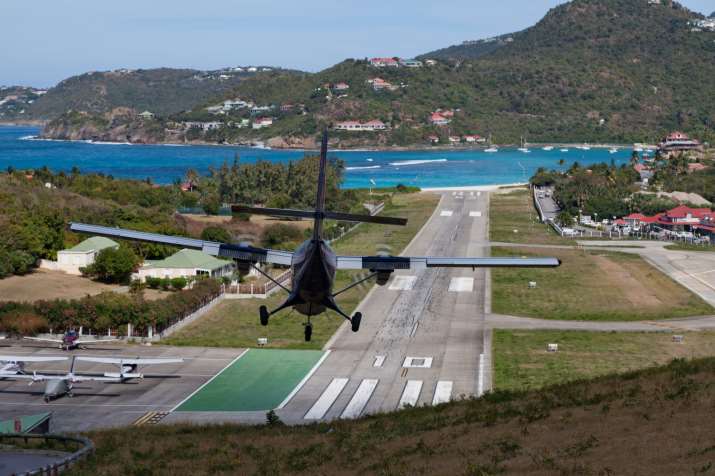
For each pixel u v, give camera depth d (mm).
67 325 114750
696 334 116188
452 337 115688
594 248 192250
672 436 45625
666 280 156375
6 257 145375
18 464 55156
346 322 124125
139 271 151000
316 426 69500
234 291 142125
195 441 63344
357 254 173250
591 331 118562
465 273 159250
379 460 50656
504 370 99250
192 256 153375
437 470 45875
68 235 166000
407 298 138750
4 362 101000
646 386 59375
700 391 54375
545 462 43938
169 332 118062
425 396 89875
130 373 97188
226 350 110250
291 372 100250
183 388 94500
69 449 60656
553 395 63750
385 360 104812
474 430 55781
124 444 62375
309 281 45500
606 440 47125
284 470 51406
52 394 88875
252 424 80188
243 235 194250
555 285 150875
